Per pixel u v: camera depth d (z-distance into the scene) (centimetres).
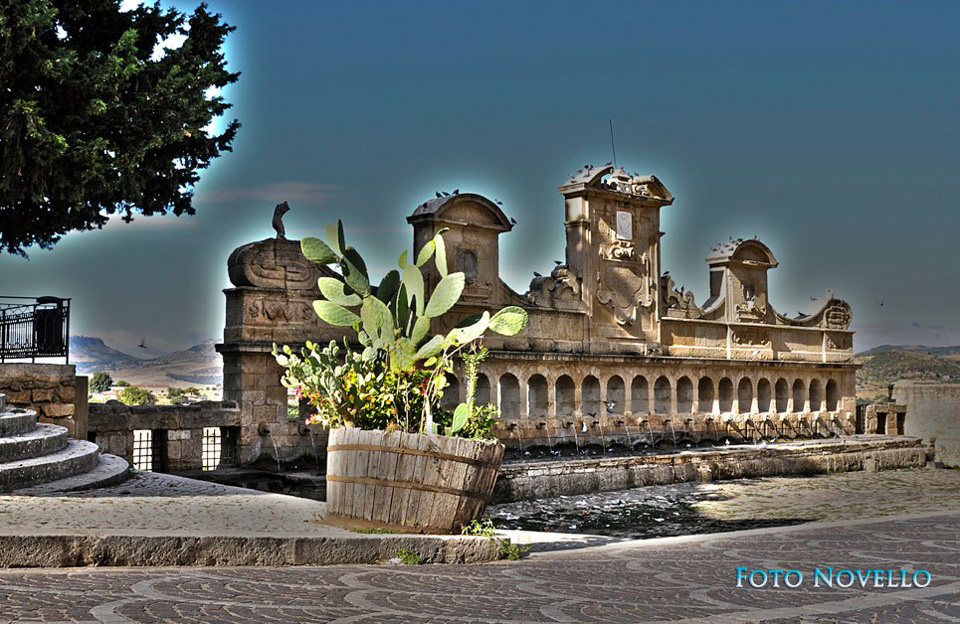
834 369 4597
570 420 3603
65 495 1650
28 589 976
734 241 4225
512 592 1091
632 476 3384
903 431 4803
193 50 3092
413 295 1714
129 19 2991
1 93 2559
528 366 3494
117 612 865
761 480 3741
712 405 4109
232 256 2909
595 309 3725
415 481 1480
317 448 2986
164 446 2767
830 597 1065
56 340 2530
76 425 2386
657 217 3972
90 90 2595
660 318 3928
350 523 1501
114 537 1188
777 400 4403
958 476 4172
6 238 3017
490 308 3397
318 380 1625
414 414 1672
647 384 3869
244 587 1044
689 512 2930
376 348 1664
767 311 4372
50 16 2481
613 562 1458
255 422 2888
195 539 1238
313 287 3002
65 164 2564
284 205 2994
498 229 3412
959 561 1389
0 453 1719
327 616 892
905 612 973
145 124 2706
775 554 1526
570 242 3738
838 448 4162
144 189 2952
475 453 1491
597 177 3709
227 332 2917
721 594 1091
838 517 2845
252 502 1695
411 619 893
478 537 1474
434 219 3228
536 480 3089
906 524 1992
